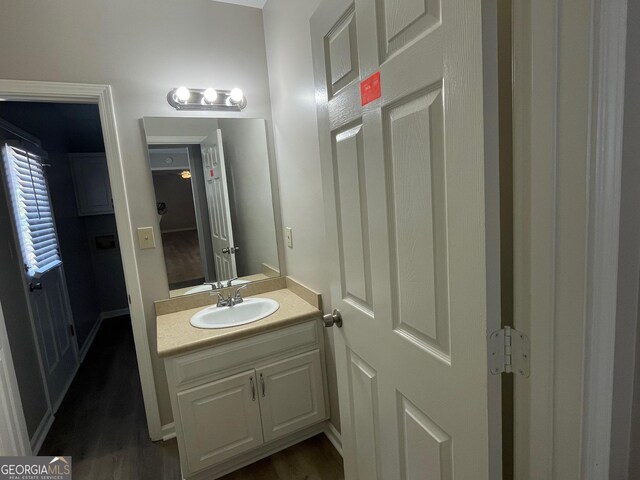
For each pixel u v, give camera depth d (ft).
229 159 6.89
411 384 3.09
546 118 1.88
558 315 1.97
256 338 5.66
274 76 6.77
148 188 6.35
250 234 7.20
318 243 5.89
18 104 8.23
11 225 6.91
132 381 9.05
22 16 5.31
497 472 2.36
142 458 6.28
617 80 1.70
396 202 2.97
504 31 2.19
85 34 5.70
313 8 5.08
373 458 4.02
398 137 2.83
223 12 6.63
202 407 5.37
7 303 6.31
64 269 10.16
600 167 1.73
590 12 1.65
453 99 2.23
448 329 2.57
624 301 1.90
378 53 2.93
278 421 5.98
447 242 2.46
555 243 1.93
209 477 5.71
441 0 2.24
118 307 14.16
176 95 6.31
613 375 1.92
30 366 6.89
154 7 6.12
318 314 6.04
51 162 10.31
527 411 2.22
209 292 6.91
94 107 10.95
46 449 6.62
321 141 4.20
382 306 3.36
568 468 2.02
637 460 2.03
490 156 2.06
